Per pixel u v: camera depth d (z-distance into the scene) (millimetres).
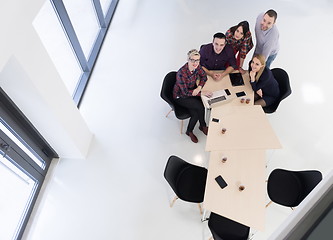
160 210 3783
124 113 4633
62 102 3346
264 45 4090
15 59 2410
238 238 3145
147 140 4355
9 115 3150
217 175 3189
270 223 3652
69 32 4289
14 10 2207
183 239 3592
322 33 5527
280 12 5859
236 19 5777
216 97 3803
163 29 5707
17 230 3617
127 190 3936
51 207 3846
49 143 3881
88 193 3930
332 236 745
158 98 4777
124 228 3680
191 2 6086
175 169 3424
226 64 4238
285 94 3826
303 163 4109
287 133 4379
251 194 3064
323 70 5031
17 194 3578
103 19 5543
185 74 3688
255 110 3670
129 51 5414
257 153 3324
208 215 3719
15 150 3324
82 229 3684
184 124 4496
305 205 822
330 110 4594
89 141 4297
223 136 3463
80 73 5066
